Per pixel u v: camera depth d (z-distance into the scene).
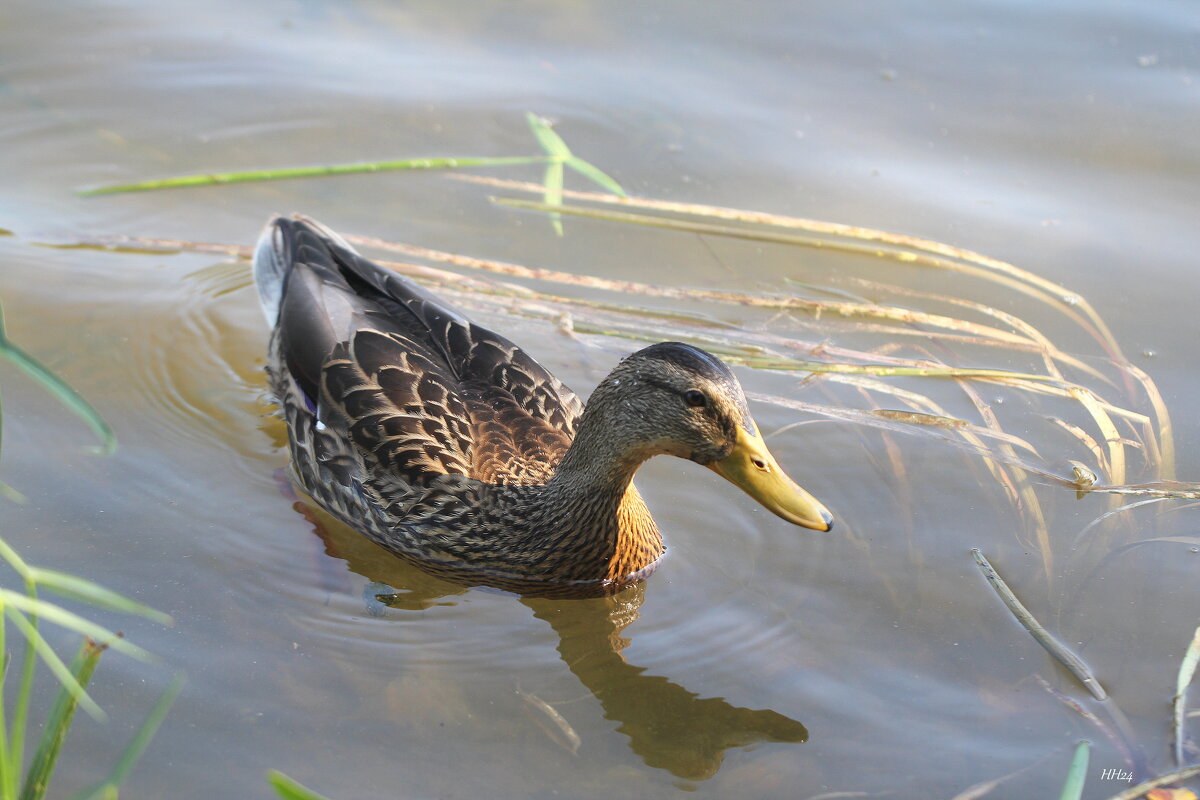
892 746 6.25
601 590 7.76
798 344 9.59
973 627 7.05
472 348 8.45
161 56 12.95
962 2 13.95
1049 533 7.77
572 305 10.02
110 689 6.46
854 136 12.05
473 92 12.65
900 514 8.01
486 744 6.26
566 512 7.56
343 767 6.05
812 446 8.64
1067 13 13.62
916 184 11.38
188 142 11.79
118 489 8.09
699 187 11.48
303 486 8.48
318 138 11.94
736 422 6.95
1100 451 8.46
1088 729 6.31
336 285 9.05
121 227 10.78
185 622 7.02
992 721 6.39
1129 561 7.53
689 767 6.15
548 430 8.16
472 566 7.80
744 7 14.09
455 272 10.39
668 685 6.75
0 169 11.28
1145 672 6.68
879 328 9.82
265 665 6.73
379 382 8.06
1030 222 10.91
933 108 12.34
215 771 5.98
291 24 13.72
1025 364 9.39
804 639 7.02
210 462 8.52
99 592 4.66
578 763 6.16
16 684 6.45
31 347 9.32
